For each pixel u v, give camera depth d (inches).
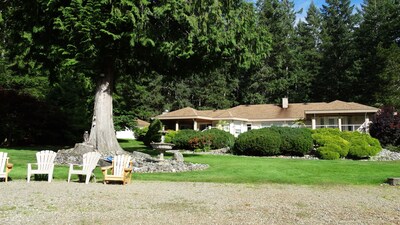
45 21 610.9
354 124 1368.1
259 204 280.8
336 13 2281.0
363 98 1889.8
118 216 230.4
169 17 585.6
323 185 410.6
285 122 1481.3
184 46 593.6
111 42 577.0
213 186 383.6
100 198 294.7
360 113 1354.6
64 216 228.2
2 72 1062.4
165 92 2410.2
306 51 2273.6
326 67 2139.5
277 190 363.3
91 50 552.4
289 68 2269.9
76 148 607.2
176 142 1072.8
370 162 698.2
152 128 1176.2
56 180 406.6
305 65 2262.6
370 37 2028.8
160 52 609.6
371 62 1862.7
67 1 566.6
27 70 787.4
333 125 1397.6
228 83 2263.8
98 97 645.3
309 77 2161.7
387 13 2030.0
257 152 857.5
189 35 578.2
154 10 557.6
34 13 616.4
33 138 1045.8
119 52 637.3
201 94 2289.6
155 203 277.4
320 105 1487.5
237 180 437.1
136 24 548.7
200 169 542.6
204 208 260.5
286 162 661.9
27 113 976.9
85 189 342.0
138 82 1485.0
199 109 2269.9
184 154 863.1
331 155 780.6
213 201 290.2
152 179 433.7
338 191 364.8
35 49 661.9
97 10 524.7
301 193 345.7
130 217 228.1
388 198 323.9
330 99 2094.0
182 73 768.9
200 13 581.0
